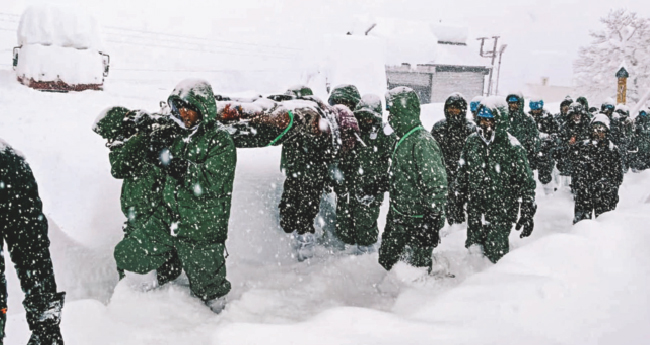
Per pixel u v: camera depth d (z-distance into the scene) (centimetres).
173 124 328
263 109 418
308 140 453
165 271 372
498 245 469
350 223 506
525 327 256
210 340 267
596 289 297
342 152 462
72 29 959
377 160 475
